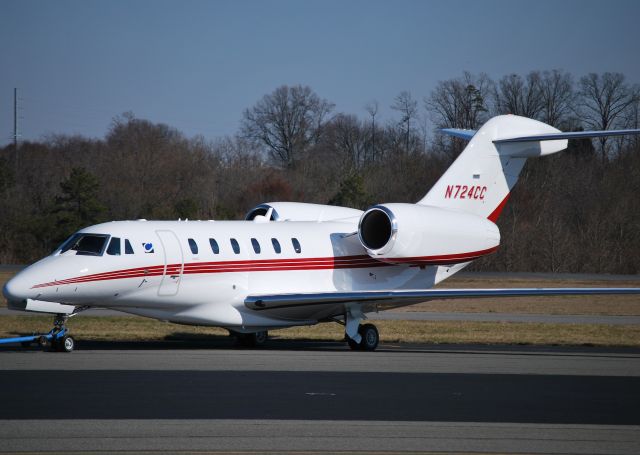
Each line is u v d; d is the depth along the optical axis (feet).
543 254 618.03
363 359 192.95
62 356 186.80
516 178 257.34
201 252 211.82
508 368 180.55
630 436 115.34
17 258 595.88
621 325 299.17
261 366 175.52
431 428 117.91
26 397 134.51
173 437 109.81
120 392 140.05
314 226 241.96
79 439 108.06
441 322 297.74
